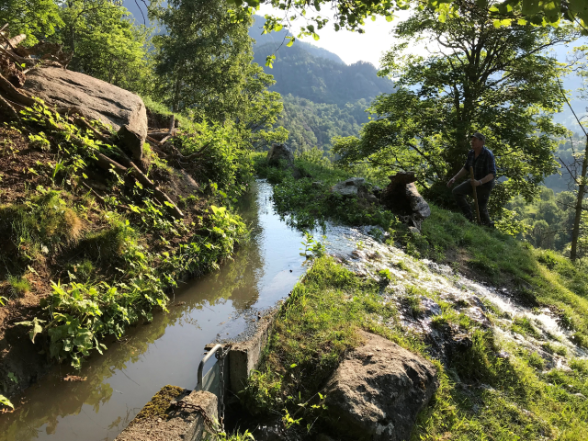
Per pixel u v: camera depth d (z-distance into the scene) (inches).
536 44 569.0
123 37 895.1
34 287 124.4
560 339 218.4
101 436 98.7
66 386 112.3
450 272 258.2
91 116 215.9
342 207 305.4
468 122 595.8
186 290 170.9
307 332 148.4
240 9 165.9
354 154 738.2
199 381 105.4
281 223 274.5
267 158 463.2
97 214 163.3
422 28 598.9
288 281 185.3
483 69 639.1
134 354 128.7
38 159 166.9
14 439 95.8
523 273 295.3
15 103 183.9
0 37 220.4
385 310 175.5
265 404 117.5
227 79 931.3
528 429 139.1
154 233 180.7
